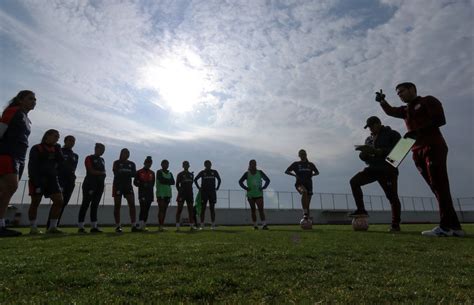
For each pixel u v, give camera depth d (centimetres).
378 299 180
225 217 3081
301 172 956
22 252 333
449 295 187
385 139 689
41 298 179
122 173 845
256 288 205
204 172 1101
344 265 274
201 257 301
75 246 382
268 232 666
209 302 178
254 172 1052
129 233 669
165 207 1010
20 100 549
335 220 3688
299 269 255
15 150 521
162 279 219
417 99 560
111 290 196
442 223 517
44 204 2273
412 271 252
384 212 3806
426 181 565
